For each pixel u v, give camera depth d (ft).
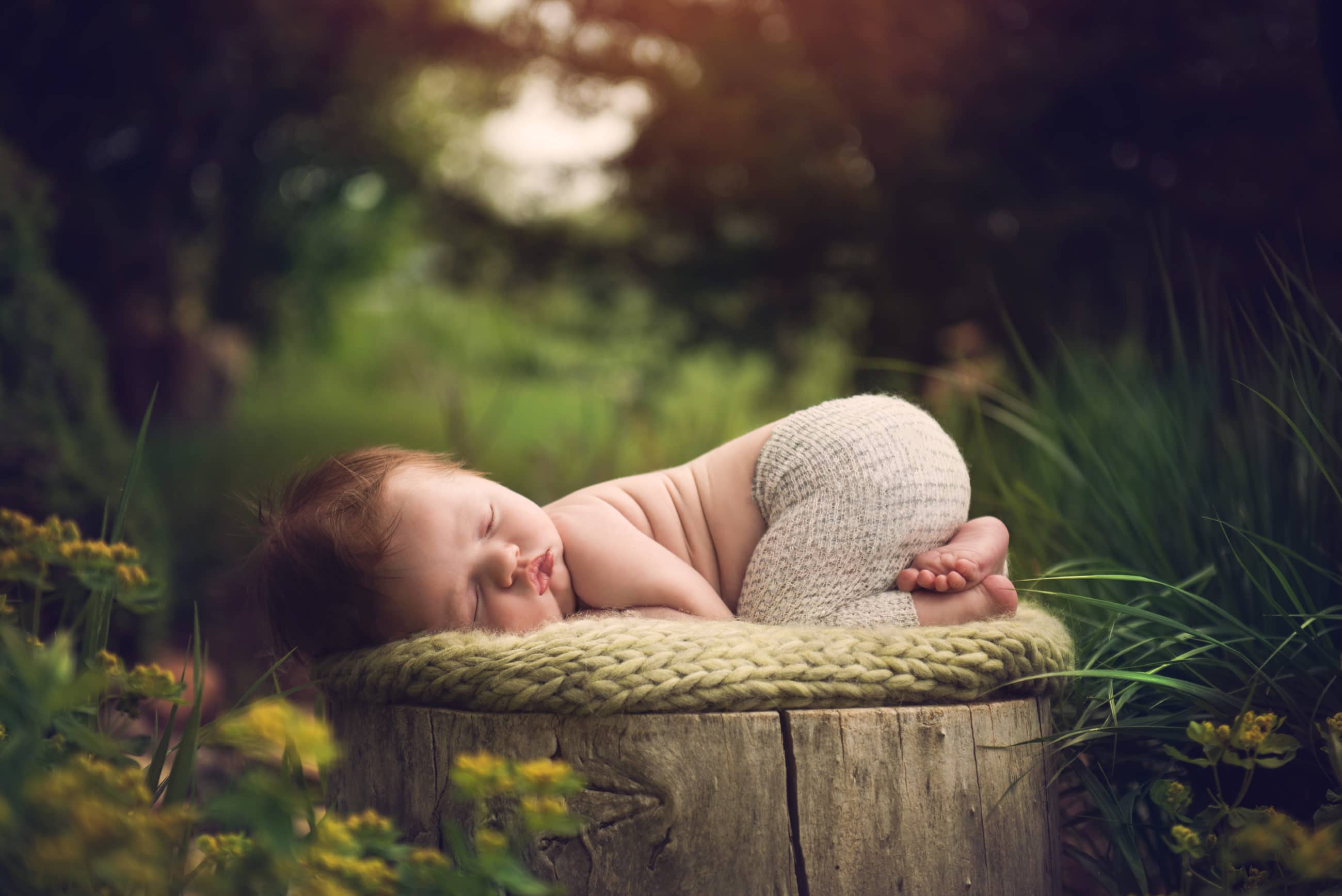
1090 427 6.98
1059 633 4.63
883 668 4.01
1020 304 13.21
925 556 4.78
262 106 21.12
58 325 9.10
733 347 18.45
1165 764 5.12
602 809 3.90
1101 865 4.98
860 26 14.57
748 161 16.76
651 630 4.14
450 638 4.28
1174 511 5.85
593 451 16.16
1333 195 10.47
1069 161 13.28
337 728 4.76
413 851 3.37
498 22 19.11
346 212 31.65
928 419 5.32
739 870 3.85
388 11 19.70
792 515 4.92
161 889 2.81
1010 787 4.20
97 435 9.07
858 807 3.90
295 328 33.68
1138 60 12.32
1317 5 5.40
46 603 5.32
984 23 13.71
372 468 5.05
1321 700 4.51
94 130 17.58
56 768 3.54
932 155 13.94
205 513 16.52
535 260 20.21
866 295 16.40
